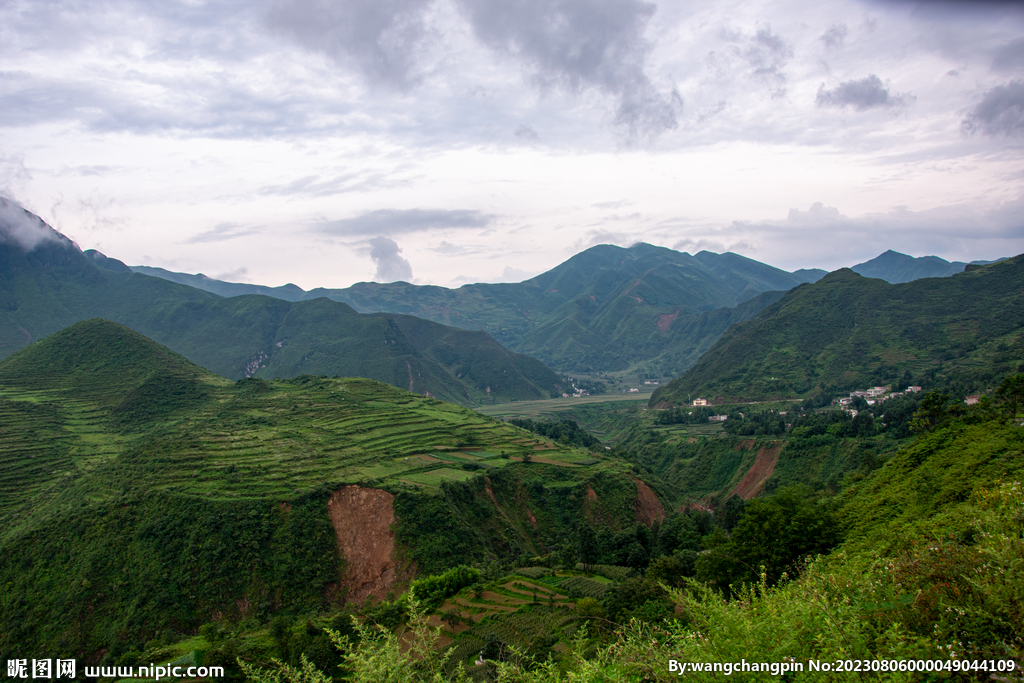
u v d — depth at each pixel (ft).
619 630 41.34
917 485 135.33
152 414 407.64
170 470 277.64
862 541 107.04
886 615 33.94
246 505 247.50
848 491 202.69
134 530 233.96
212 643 170.19
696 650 31.40
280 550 237.86
